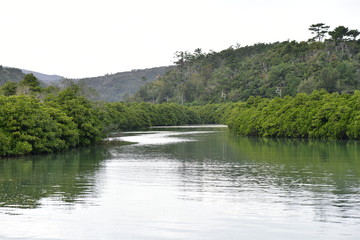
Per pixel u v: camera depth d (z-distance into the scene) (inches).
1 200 1022.4
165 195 1082.1
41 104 2428.6
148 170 1540.4
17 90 3408.0
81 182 1273.4
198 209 936.9
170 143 2982.3
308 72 6742.1
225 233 778.8
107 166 1663.4
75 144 2573.8
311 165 1653.5
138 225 828.0
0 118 1989.4
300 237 755.4
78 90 3868.1
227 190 1144.2
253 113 4092.0
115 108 5506.9
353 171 1476.4
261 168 1582.2
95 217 879.7
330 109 3228.3
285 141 3102.9
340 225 815.1
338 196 1056.2
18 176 1395.2
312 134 3292.3
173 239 753.0
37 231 792.9
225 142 3056.1
